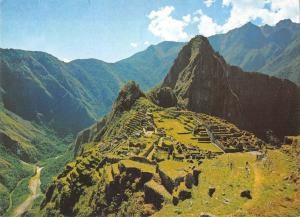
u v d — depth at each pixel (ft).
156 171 290.15
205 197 199.52
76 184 437.99
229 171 229.66
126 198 292.20
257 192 180.45
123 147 435.53
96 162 458.50
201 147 392.06
